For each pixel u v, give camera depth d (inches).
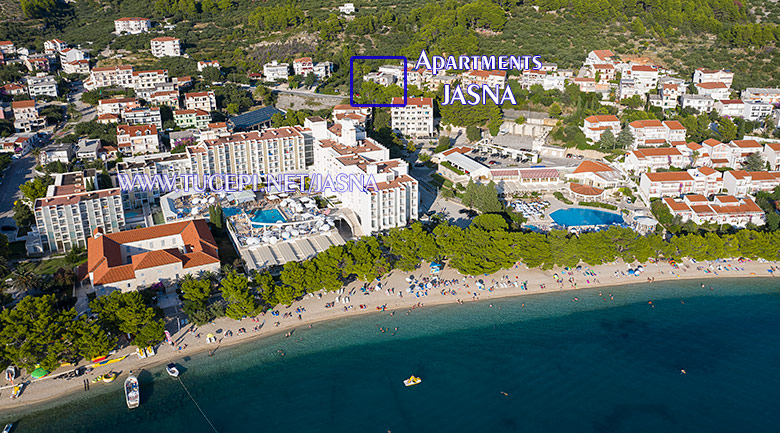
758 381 6451.8
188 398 6141.7
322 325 7283.5
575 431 5807.1
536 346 6988.2
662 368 6653.5
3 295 7130.9
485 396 6240.2
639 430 5821.9
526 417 5974.4
